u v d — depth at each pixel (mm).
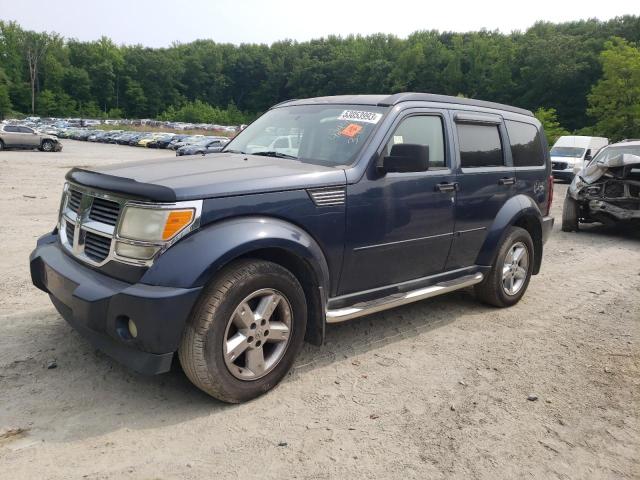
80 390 3496
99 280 3248
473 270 5238
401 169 3900
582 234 10867
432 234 4598
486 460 2992
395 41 128125
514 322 5281
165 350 3041
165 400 3441
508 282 5652
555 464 2992
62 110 121125
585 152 23469
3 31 121438
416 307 5621
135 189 3164
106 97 131250
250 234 3260
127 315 3025
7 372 3670
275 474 2777
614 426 3414
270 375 3535
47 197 12633
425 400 3633
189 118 125562
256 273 3324
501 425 3363
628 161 9914
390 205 4172
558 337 4914
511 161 5535
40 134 35406
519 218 5531
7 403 3291
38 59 123750
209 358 3178
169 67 137625
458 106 5008
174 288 3021
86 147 46656
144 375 3734
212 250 3107
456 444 3129
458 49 108500
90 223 3455
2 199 11891
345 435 3160
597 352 4594
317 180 3707
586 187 10516
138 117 135250
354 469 2852
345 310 3955
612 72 53875
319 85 130750
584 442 3223
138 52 138000
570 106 86625
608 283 6930
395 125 4281
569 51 85688
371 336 4742
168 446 2965
